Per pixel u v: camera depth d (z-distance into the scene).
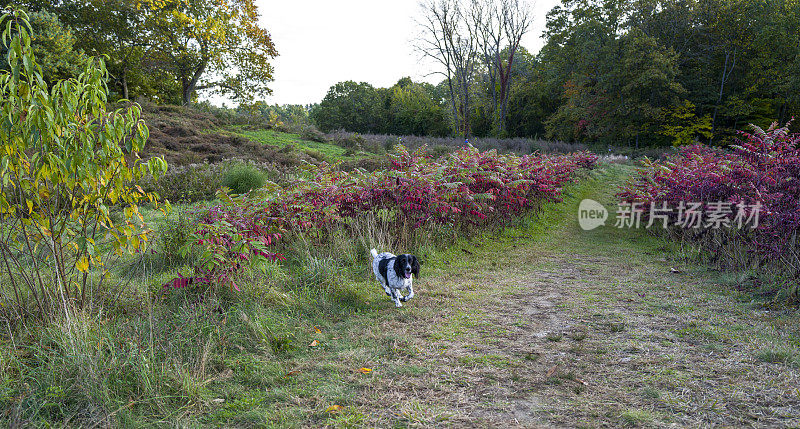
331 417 3.02
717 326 4.63
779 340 4.14
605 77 43.62
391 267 5.55
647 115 41.62
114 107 26.05
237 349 4.14
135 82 42.34
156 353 3.74
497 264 8.04
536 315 5.25
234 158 18.06
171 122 25.95
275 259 6.07
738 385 3.32
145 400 3.11
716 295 5.82
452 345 4.32
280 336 4.43
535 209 13.45
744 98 41.84
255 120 32.62
